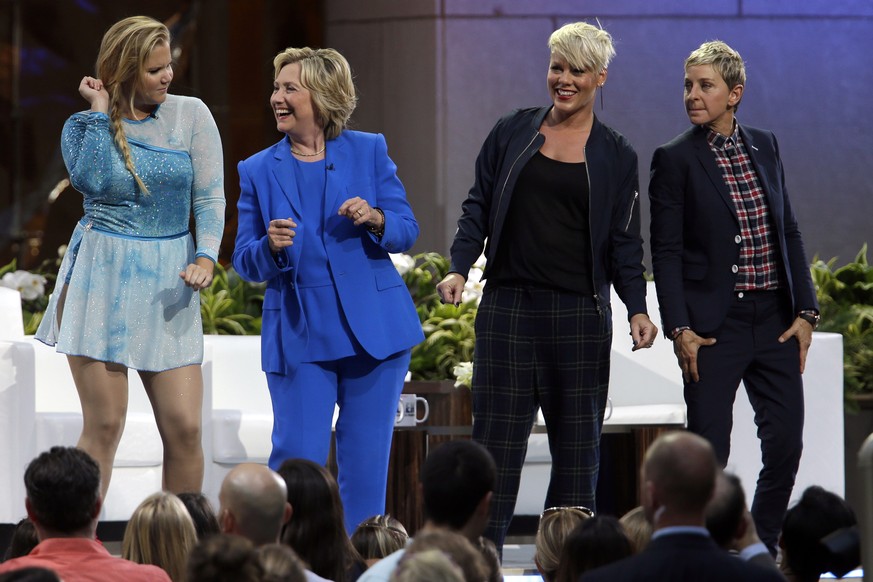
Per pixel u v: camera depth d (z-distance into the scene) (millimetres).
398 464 18859
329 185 14641
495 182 14984
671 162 15766
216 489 20062
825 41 30562
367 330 14461
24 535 11945
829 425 20188
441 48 29938
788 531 11258
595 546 10562
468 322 22766
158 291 14789
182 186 14914
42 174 32375
